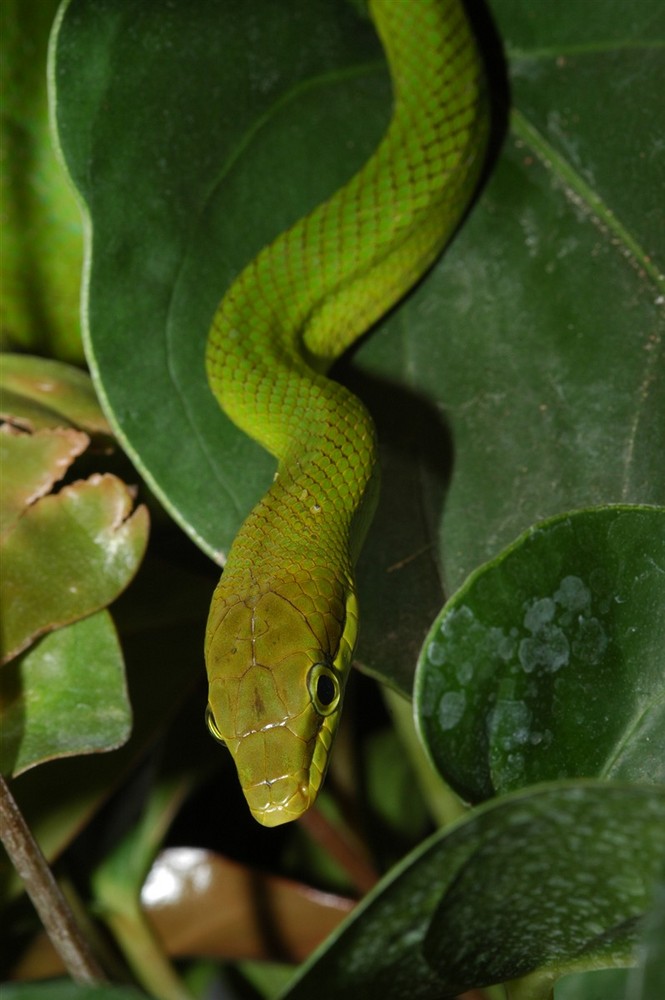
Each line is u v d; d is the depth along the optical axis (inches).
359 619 25.1
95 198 25.2
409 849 27.3
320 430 25.5
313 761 25.0
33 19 26.0
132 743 25.5
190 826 27.2
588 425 25.1
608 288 25.4
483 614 23.3
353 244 25.9
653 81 25.5
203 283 25.6
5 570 24.6
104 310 25.2
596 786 21.9
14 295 26.5
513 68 26.0
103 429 25.4
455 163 25.7
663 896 19.4
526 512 25.1
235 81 25.7
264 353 25.7
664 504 24.8
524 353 25.5
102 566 24.8
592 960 22.9
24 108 26.1
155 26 25.4
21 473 24.8
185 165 25.6
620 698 23.4
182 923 26.5
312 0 25.9
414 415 25.7
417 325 25.9
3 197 26.2
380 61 26.3
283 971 27.0
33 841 23.9
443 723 23.2
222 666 25.1
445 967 22.9
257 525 25.3
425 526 25.3
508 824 22.1
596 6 25.7
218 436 25.4
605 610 23.4
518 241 25.8
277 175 26.0
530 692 23.4
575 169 25.7
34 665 24.7
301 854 27.3
